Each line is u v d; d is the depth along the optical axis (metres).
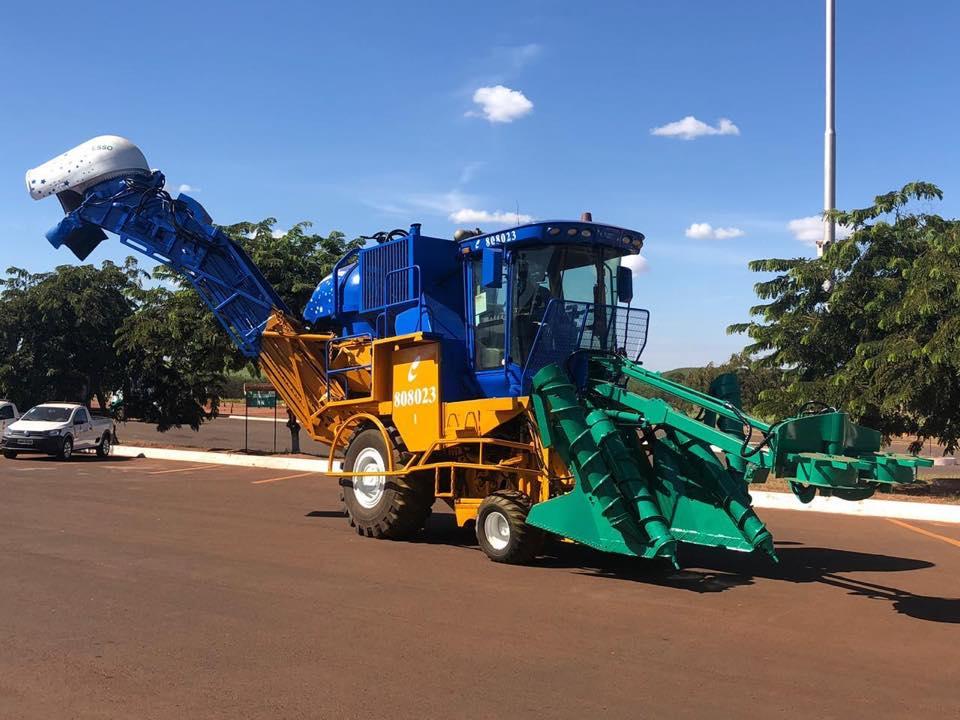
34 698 4.84
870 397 14.64
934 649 6.11
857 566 9.18
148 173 13.64
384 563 8.92
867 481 7.47
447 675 5.32
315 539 10.45
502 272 9.16
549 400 8.50
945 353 13.39
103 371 30.28
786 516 13.42
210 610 6.83
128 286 30.64
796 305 16.66
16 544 9.70
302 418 12.66
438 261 10.55
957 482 17.83
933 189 16.17
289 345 12.80
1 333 29.53
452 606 7.08
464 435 9.59
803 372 16.72
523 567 8.82
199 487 16.23
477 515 9.36
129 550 9.42
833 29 17.38
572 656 5.76
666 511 8.66
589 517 8.34
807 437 7.37
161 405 26.38
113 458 24.00
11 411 25.33
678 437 9.01
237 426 46.62
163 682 5.12
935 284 13.78
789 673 5.50
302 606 7.00
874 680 5.39
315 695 4.93
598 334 9.73
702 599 7.53
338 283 12.16
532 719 4.62
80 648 5.79
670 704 4.88
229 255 13.48
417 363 10.29
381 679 5.23
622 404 8.96
